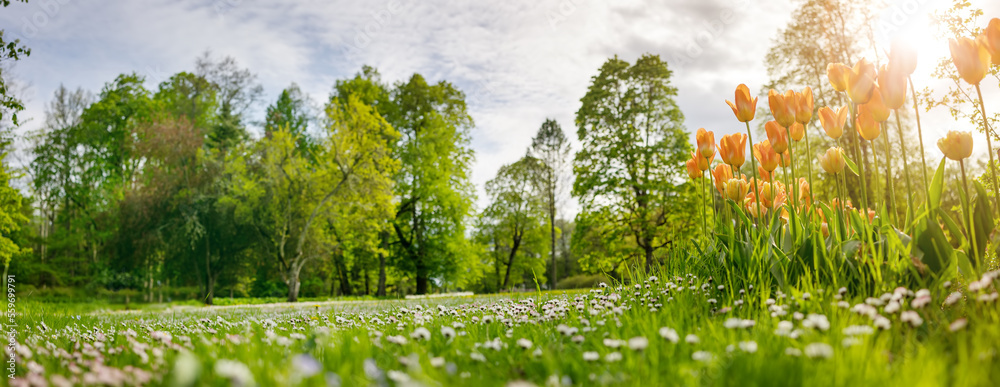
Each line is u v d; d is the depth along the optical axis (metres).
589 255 24.05
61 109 31.89
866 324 2.17
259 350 2.23
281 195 26.98
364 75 33.78
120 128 33.78
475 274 35.38
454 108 33.38
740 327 2.05
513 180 39.44
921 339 2.05
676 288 3.42
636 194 23.09
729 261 3.58
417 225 32.28
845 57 21.78
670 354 1.84
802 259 3.12
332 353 2.09
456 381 1.64
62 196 32.62
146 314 10.13
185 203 25.95
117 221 27.62
